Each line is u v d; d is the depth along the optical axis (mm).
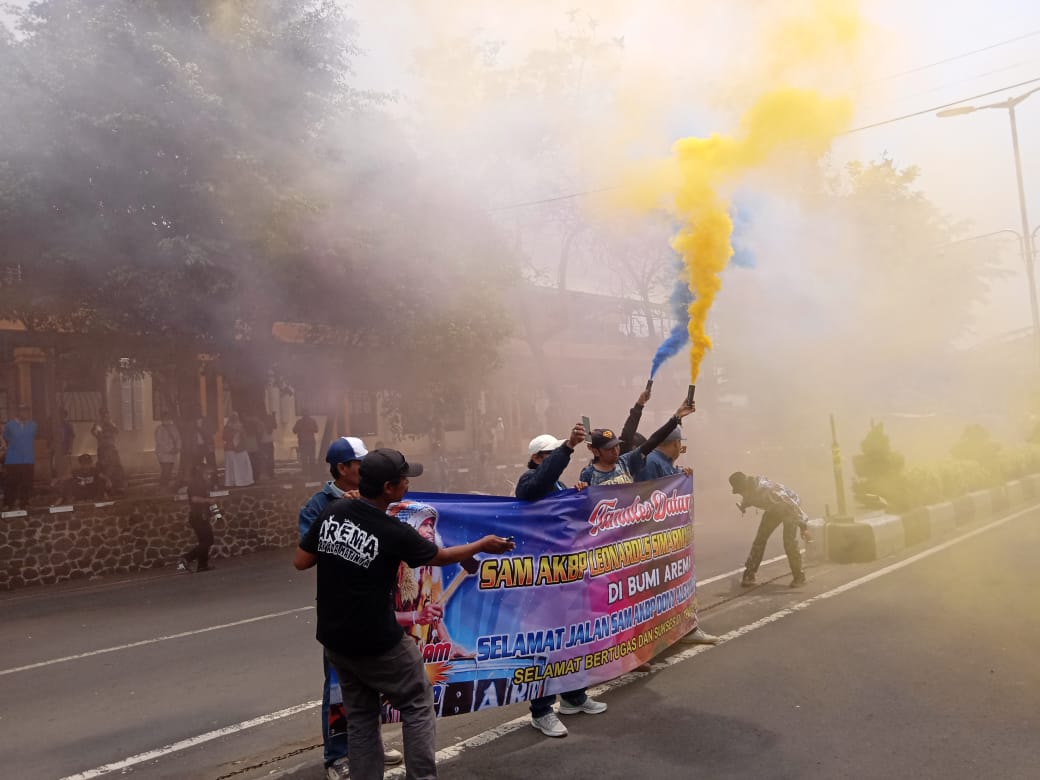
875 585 8125
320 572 3674
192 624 8672
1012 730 4484
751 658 5984
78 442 19359
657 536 5902
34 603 10914
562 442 5199
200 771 4684
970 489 12508
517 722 5035
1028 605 6984
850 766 4156
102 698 6195
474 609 4664
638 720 4918
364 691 3725
